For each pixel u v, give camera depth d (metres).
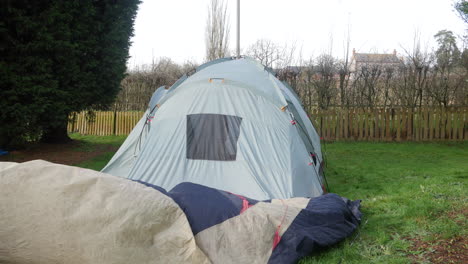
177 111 5.77
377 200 5.32
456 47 13.62
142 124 6.81
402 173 7.49
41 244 2.85
